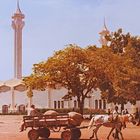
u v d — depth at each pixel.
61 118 25.08
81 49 50.59
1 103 92.06
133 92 48.16
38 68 50.16
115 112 25.39
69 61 49.69
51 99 87.25
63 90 86.50
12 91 91.19
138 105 66.31
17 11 125.50
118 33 56.66
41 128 26.47
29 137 25.52
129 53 50.56
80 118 25.23
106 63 50.38
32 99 88.25
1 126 48.53
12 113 85.06
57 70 49.69
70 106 85.06
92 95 82.12
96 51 52.28
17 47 122.69
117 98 51.94
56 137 28.23
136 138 28.83
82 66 50.47
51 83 50.62
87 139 27.25
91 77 50.47
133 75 48.06
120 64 50.69
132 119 25.75
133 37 50.94
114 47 56.78
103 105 80.62
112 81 50.00
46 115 25.19
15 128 43.72
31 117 25.30
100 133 33.12
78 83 50.94
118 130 25.12
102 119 25.14
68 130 24.95
